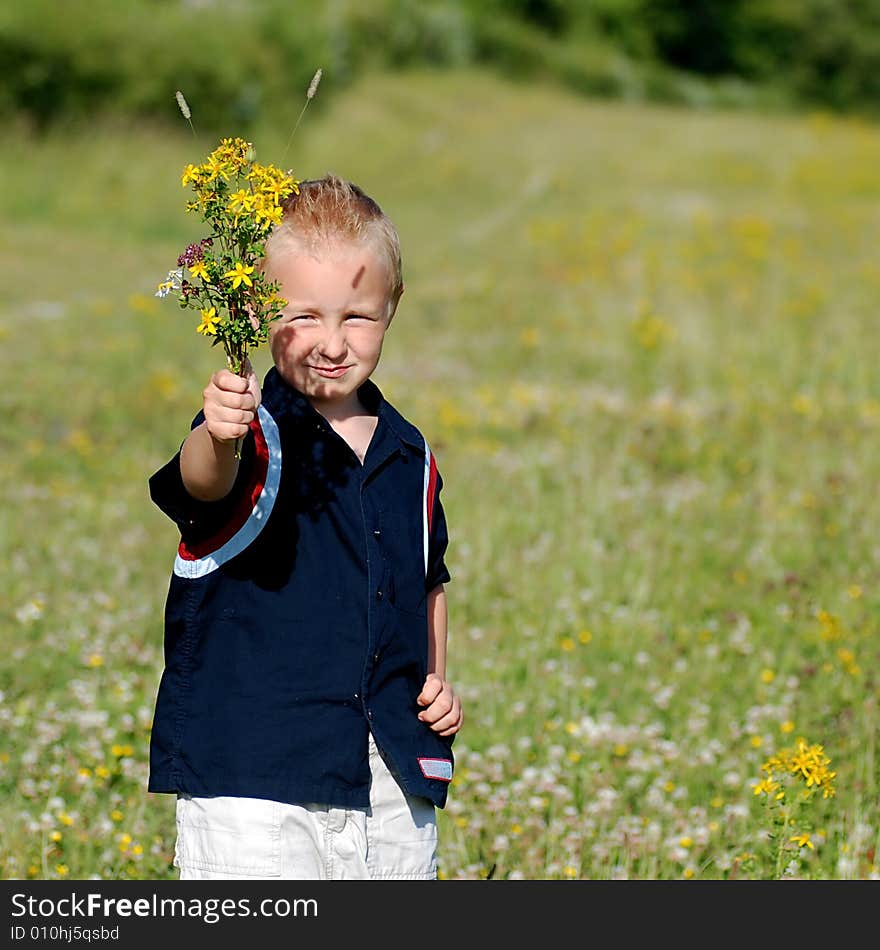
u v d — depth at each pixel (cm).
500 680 848
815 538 1134
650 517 1172
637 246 2712
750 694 838
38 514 1108
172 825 665
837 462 1351
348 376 429
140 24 3409
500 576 1014
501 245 2778
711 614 975
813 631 916
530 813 679
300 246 422
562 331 1994
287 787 412
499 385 1659
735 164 4359
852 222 3238
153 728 434
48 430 1355
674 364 1800
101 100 3238
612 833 653
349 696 420
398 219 3183
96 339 1741
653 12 8275
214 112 3491
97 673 820
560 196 3559
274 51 3916
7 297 1997
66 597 934
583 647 907
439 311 2133
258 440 423
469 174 3850
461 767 731
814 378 1722
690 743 771
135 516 1133
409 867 433
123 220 2795
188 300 393
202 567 423
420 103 4953
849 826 658
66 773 692
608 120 5475
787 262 2569
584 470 1268
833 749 749
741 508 1205
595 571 1019
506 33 6631
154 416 1430
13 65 3088
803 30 8781
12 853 618
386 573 432
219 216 393
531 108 5469
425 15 5988
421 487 454
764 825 628
